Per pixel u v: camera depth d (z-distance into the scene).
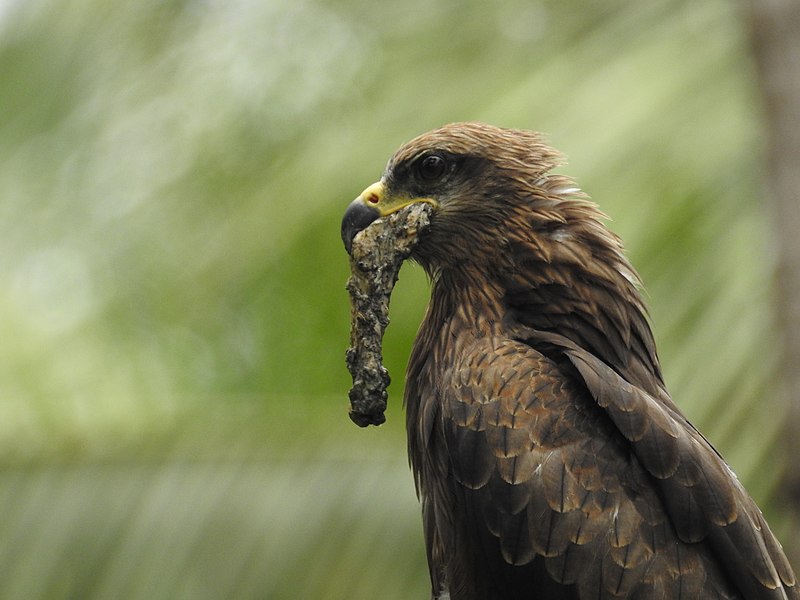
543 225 9.73
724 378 11.30
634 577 8.70
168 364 14.60
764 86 11.02
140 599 12.79
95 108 14.20
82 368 13.73
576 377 9.14
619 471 8.86
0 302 13.78
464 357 9.42
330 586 12.55
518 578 8.91
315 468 13.20
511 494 8.87
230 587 12.70
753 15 11.09
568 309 9.66
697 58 12.45
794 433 10.76
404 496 12.81
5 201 14.11
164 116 13.89
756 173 11.88
